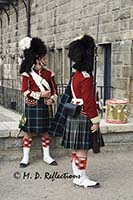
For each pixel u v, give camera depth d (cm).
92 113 461
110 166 573
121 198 450
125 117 655
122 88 852
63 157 622
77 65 464
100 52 955
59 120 530
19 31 1695
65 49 1173
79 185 486
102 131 630
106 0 918
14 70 1778
